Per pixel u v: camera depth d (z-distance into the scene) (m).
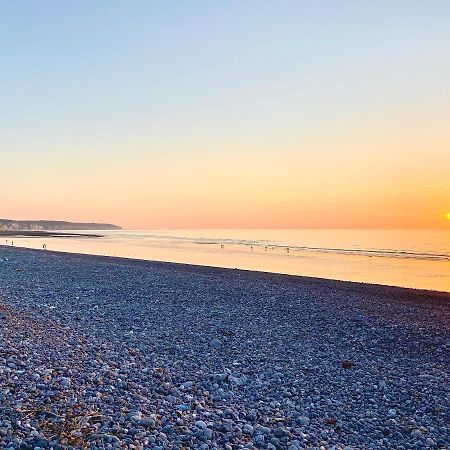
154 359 10.83
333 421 7.85
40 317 14.82
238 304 19.30
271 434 7.12
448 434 7.61
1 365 9.21
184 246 77.06
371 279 32.66
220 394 8.84
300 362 11.41
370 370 11.00
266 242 93.69
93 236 139.88
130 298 19.86
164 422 7.16
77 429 6.49
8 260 37.19
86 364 9.87
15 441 6.03
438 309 19.44
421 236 136.12
